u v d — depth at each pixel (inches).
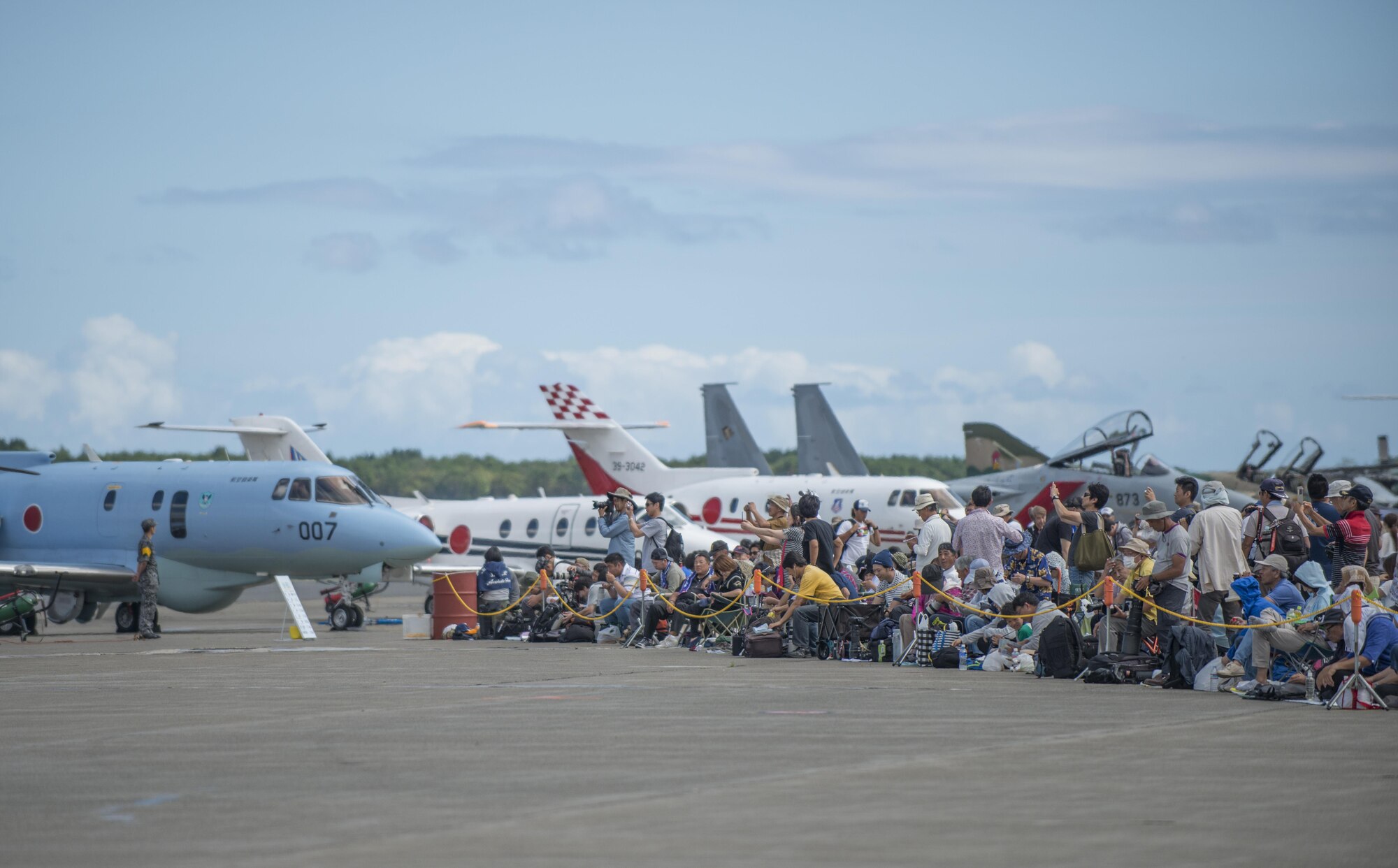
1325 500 1343.5
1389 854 521.3
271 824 588.7
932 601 1417.3
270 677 1311.5
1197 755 765.9
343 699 1093.8
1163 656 1202.6
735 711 994.1
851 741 831.7
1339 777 693.3
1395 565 1307.8
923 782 681.0
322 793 663.8
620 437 3472.0
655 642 1766.7
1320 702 1023.0
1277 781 682.8
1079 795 643.5
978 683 1206.9
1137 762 741.9
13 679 1296.8
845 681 1230.9
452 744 824.9
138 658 1569.9
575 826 577.3
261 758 774.5
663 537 1835.6
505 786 677.3
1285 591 1079.6
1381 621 989.8
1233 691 1107.9
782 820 586.6
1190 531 1202.6
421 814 607.2
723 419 4092.0
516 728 897.5
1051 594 1380.4
